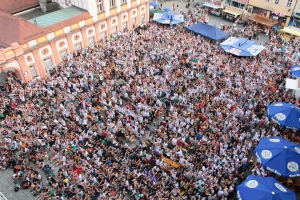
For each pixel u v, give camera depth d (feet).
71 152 90.79
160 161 87.45
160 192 77.61
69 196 80.28
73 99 112.98
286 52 142.51
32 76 127.75
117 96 114.73
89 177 82.48
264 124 100.83
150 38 154.81
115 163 86.99
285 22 173.68
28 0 152.15
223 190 77.41
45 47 127.75
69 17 137.80
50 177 84.23
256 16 179.11
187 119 101.40
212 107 106.42
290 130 98.22
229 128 97.25
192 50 142.61
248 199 67.10
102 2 145.89
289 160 75.82
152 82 122.21
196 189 80.02
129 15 165.37
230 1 191.52
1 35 122.31
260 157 79.20
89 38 148.46
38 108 108.47
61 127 98.43
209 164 84.53
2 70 115.55
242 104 108.27
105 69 129.18
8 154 91.50
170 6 211.61
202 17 187.01
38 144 94.38
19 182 86.12
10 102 111.86
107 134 95.81
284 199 65.31
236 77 122.11
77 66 130.62
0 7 142.31
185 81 120.57
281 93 112.78
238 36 165.27
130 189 80.02
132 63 132.98
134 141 97.76
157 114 106.83
